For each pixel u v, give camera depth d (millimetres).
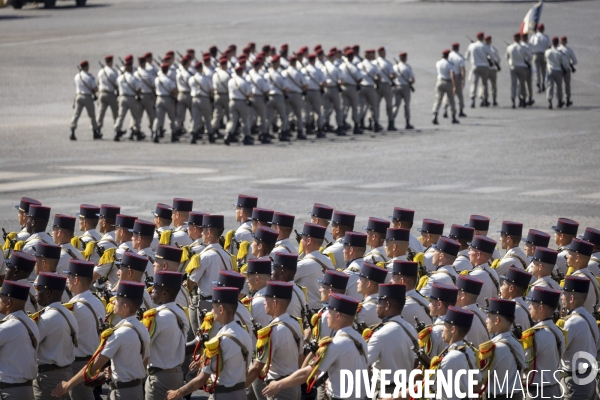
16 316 35969
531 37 175875
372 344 34406
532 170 101625
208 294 46156
